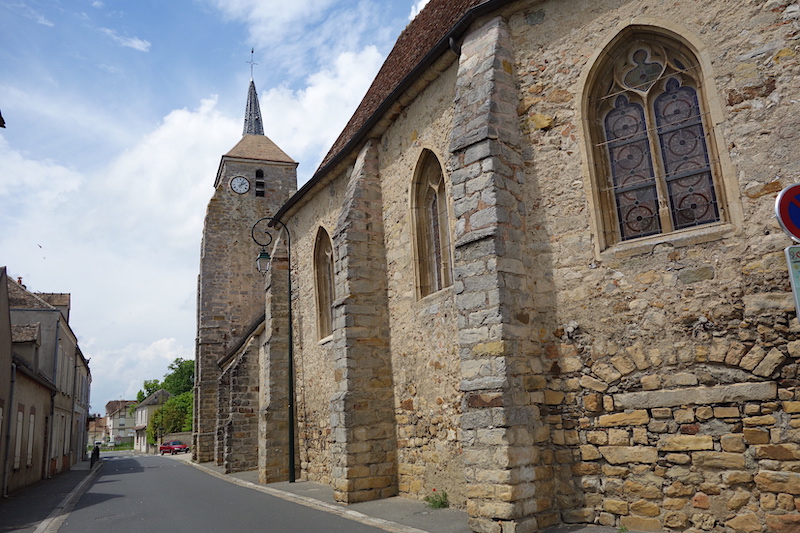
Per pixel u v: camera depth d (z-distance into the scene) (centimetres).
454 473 970
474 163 834
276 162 3378
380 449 1147
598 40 812
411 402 1109
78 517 1214
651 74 788
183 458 3997
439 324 1027
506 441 736
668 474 695
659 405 711
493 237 791
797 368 639
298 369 1703
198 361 3138
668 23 759
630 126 798
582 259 791
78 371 4122
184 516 1113
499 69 862
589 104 820
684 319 711
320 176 1478
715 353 686
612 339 755
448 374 994
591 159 804
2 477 1700
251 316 3148
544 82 851
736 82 709
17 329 2369
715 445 671
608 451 738
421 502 1043
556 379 787
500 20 898
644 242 755
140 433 8075
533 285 819
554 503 762
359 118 1566
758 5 707
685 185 752
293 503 1202
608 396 748
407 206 1149
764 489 636
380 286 1216
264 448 1680
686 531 673
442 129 1045
